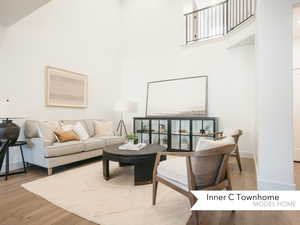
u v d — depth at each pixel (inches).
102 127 173.0
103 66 201.0
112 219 63.1
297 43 136.3
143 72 211.5
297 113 136.0
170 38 193.8
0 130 99.7
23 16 103.9
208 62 169.9
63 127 140.9
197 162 57.6
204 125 165.9
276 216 65.4
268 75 83.4
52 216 65.3
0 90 117.6
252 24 125.3
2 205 73.0
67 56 161.6
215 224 60.8
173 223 60.6
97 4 193.6
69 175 108.8
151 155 97.5
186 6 189.8
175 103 185.6
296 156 136.0
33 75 135.9
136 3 217.5
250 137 150.1
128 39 222.8
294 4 79.4
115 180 101.2
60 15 155.7
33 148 118.1
